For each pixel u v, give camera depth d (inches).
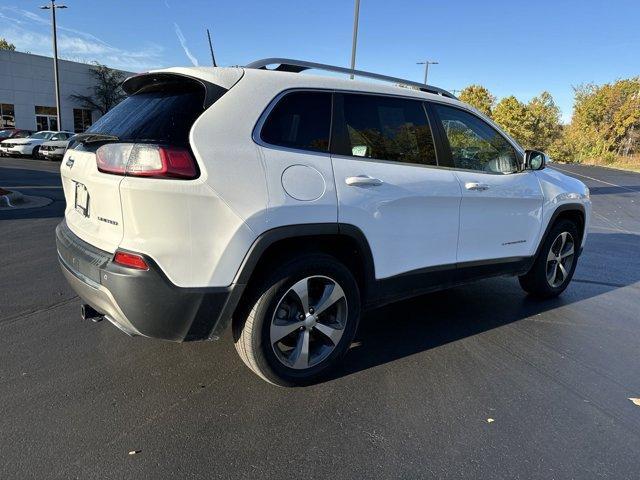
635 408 116.3
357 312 124.6
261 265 109.3
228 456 93.6
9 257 224.5
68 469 88.1
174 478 87.3
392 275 130.3
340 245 122.9
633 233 388.8
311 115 114.4
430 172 136.1
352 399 115.4
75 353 132.4
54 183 533.3
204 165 95.8
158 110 104.5
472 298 194.9
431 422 107.2
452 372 130.8
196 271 97.9
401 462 93.8
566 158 2347.4
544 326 167.0
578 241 200.5
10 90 1293.1
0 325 149.1
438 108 144.3
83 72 1444.4
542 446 100.1
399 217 127.8
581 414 112.7
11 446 93.7
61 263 118.6
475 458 95.7
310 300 119.0
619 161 2297.0
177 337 102.6
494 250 160.2
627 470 93.7
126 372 123.4
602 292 210.2
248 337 108.9
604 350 149.1
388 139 129.0
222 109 101.2
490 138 160.1
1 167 701.3
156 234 94.6
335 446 97.8
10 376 119.4
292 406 111.4
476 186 146.9
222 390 116.7
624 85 2317.9
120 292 95.9
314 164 111.3
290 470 90.5
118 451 93.6
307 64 123.0
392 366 133.0
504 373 131.3
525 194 166.1
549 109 2186.3
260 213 101.8
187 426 102.3
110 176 97.2
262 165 103.0
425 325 164.1
